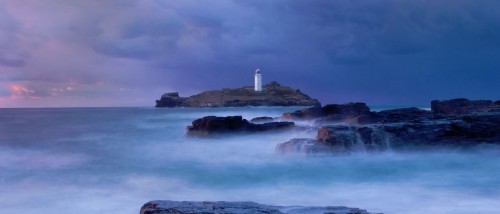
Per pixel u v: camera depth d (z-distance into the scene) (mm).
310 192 19656
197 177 23484
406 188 19953
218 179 22875
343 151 28375
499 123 32188
